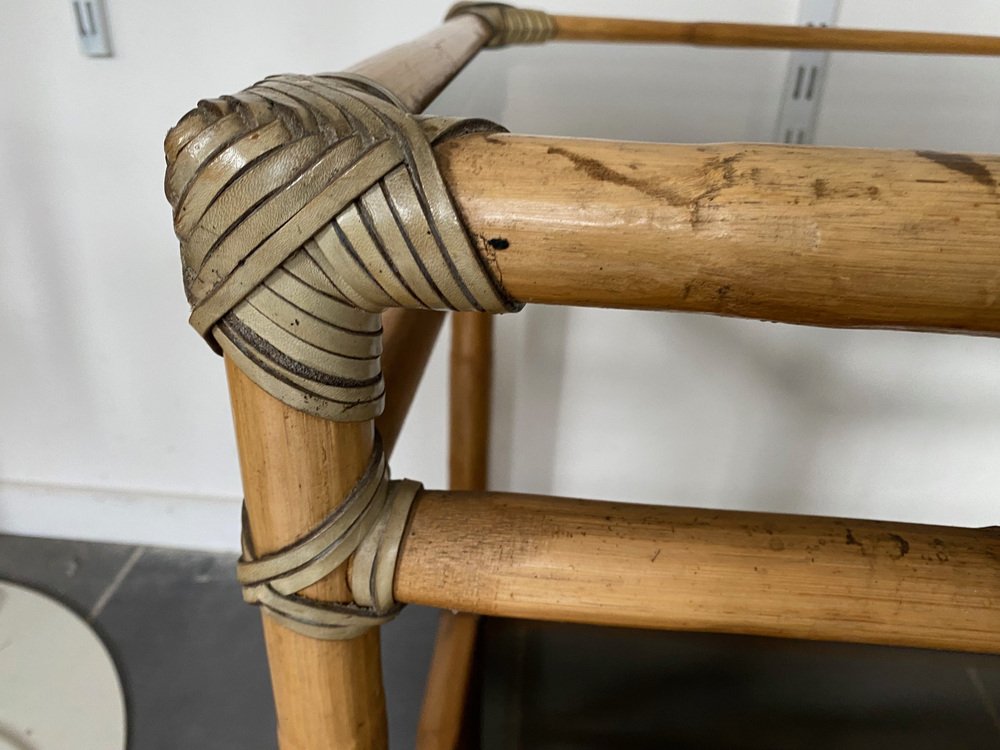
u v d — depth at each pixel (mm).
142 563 1018
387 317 442
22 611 941
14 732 806
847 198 196
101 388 951
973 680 554
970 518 942
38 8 731
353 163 203
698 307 218
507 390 916
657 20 657
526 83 543
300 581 270
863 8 685
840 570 275
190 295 229
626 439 936
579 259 210
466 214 208
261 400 241
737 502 963
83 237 848
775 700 532
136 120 780
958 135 508
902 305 205
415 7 722
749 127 587
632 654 559
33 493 1023
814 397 886
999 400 863
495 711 514
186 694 852
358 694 309
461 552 275
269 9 729
